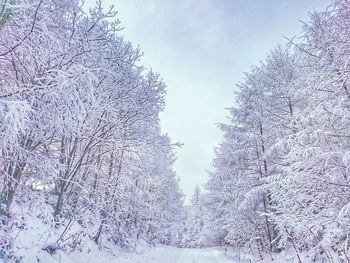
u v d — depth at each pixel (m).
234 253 24.64
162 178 30.05
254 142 18.17
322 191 8.35
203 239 47.97
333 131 8.62
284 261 11.69
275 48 17.17
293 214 8.50
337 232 6.99
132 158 15.56
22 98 5.62
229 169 18.92
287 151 13.65
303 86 10.30
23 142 7.34
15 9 5.30
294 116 10.24
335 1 7.71
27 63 6.47
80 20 8.89
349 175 7.72
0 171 6.46
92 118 10.39
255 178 17.86
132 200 17.58
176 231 51.84
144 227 27.81
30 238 8.70
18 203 10.11
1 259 6.45
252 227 18.33
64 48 7.02
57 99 5.73
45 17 5.88
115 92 11.81
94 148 13.27
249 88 18.94
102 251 13.97
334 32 8.38
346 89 8.16
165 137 14.30
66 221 12.70
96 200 13.19
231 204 20.39
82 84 6.00
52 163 7.51
